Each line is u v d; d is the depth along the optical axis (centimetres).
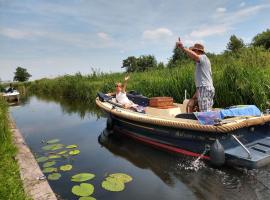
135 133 733
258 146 524
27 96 2845
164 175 502
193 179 475
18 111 1511
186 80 920
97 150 680
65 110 1408
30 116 1285
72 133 878
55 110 1443
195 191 433
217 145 493
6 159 489
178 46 597
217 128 490
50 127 992
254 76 777
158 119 623
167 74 1219
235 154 488
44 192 407
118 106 845
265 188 427
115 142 741
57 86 2516
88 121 1060
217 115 526
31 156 570
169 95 970
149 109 705
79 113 1271
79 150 687
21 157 559
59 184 486
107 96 962
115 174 506
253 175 471
